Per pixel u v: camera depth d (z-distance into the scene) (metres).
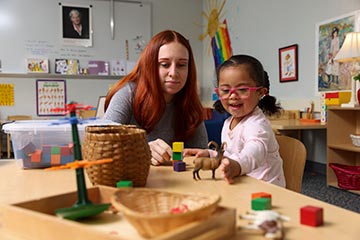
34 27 4.58
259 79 1.14
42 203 0.53
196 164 0.80
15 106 4.55
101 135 0.68
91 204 0.53
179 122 1.34
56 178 0.80
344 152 2.86
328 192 2.63
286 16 3.59
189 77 1.31
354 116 2.89
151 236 0.42
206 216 0.43
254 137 1.01
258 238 0.45
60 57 4.70
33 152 0.91
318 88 3.21
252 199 0.58
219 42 4.86
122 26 4.90
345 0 2.91
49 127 0.91
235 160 0.83
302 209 0.50
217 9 4.89
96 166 0.68
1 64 4.48
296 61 3.46
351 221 0.51
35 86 4.60
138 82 1.31
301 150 1.20
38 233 0.45
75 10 4.71
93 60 4.80
